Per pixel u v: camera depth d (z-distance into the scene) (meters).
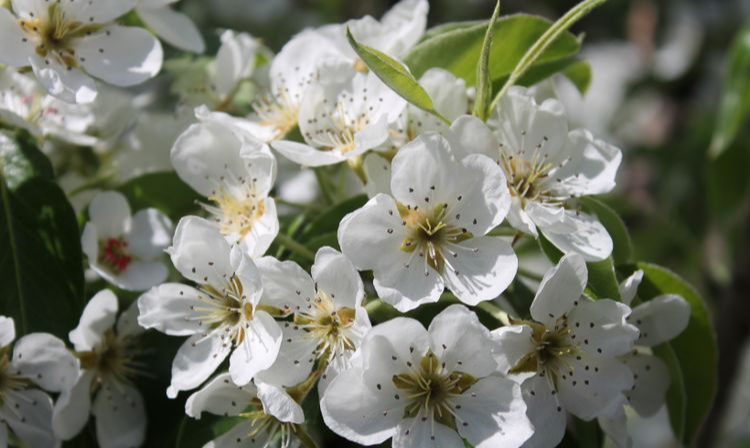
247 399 0.32
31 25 0.33
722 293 0.46
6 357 0.32
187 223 0.31
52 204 0.33
